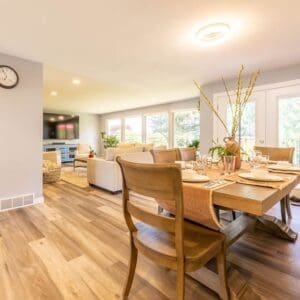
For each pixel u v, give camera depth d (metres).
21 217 2.66
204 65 3.27
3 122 2.85
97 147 9.76
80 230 2.30
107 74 3.75
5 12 1.90
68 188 4.20
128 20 2.04
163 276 1.57
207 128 4.43
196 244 1.16
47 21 2.05
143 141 7.87
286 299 1.35
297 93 3.33
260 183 1.30
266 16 1.97
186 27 2.16
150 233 1.31
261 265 1.70
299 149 3.37
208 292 1.42
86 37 2.37
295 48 2.66
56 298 1.35
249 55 2.89
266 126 3.66
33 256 1.80
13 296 1.36
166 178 0.96
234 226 1.77
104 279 1.53
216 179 1.43
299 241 2.07
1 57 2.81
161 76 3.87
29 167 3.10
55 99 6.27
